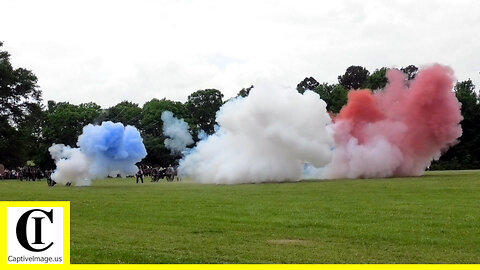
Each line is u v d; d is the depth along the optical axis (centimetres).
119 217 3047
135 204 3775
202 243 2183
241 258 1873
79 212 3309
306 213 3064
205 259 1850
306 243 2175
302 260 1838
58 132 14212
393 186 4975
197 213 3167
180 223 2775
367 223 2664
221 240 2253
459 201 3562
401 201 3603
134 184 7150
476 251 1994
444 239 2219
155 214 3161
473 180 5766
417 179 6200
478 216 2838
